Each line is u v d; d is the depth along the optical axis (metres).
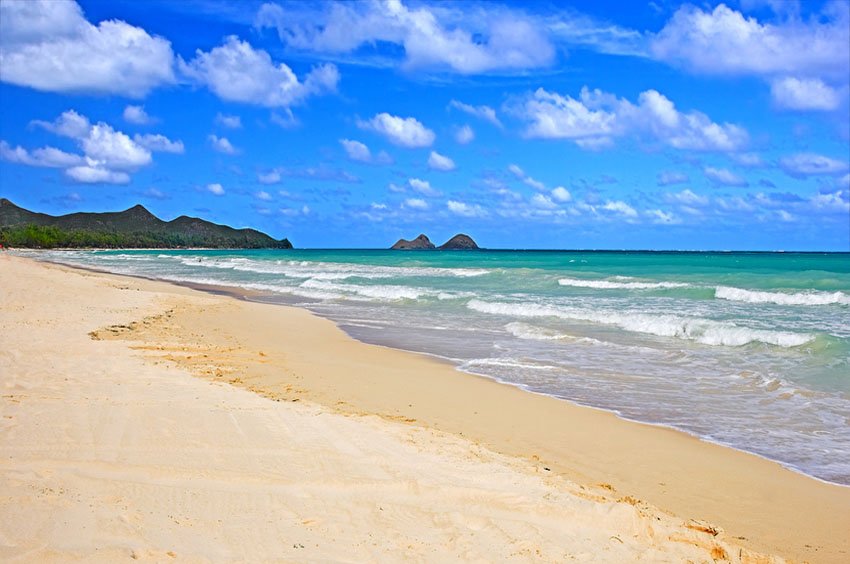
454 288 30.34
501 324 18.80
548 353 14.21
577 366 12.77
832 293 22.58
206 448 6.14
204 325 17.36
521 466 6.53
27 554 3.79
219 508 4.77
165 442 6.25
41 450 5.81
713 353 13.97
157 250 186.38
